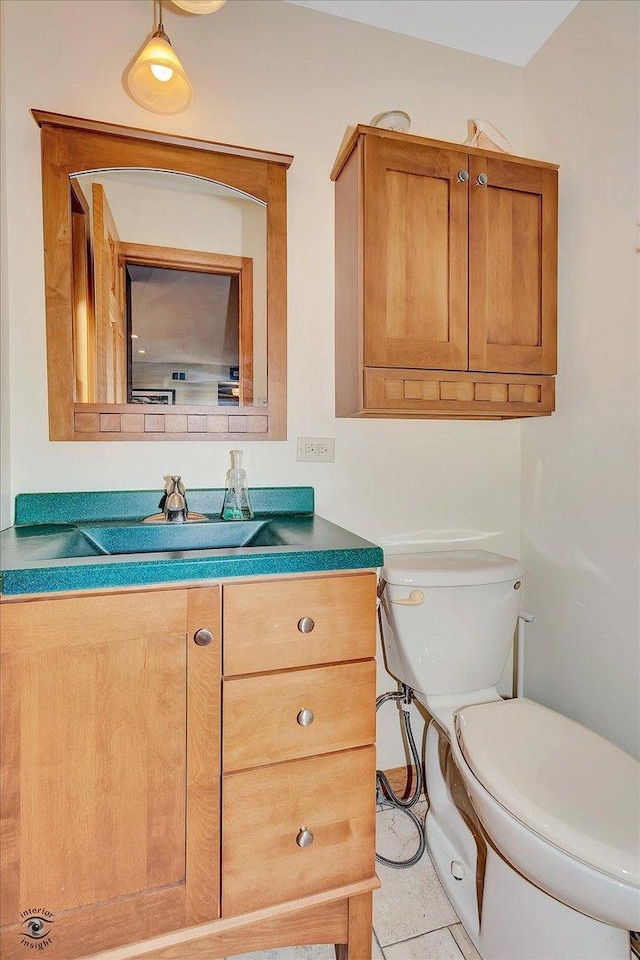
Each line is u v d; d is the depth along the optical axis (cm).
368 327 132
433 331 138
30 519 130
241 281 147
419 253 136
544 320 150
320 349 155
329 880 102
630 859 83
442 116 167
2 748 84
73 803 87
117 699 88
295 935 102
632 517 136
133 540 127
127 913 91
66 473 136
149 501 139
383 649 160
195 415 144
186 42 143
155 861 92
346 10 154
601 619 145
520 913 103
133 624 89
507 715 124
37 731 85
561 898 90
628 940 97
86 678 87
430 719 165
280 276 149
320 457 156
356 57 158
